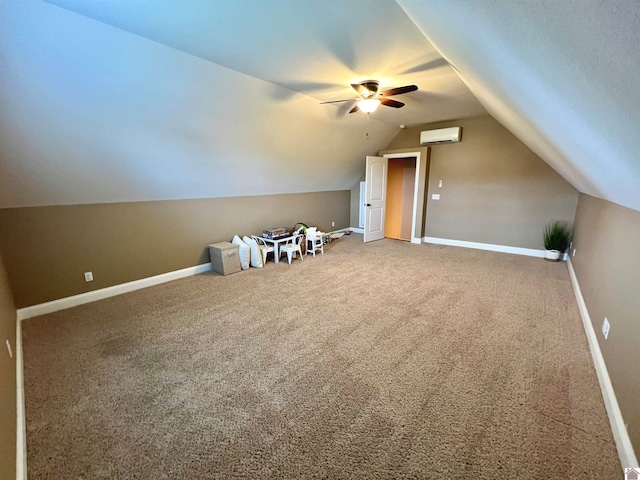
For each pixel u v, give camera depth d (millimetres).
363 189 7105
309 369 2182
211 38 2252
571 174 3305
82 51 2098
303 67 2826
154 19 1989
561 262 4664
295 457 1513
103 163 2947
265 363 2254
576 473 1408
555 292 3492
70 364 2246
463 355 2318
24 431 1662
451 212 5836
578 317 2896
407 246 5879
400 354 2346
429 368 2174
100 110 2518
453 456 1504
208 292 3633
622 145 1014
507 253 5246
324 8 1872
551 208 4793
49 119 2342
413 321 2859
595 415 1738
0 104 2070
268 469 1455
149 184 3533
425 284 3807
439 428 1668
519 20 759
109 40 2129
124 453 1540
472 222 5613
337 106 4246
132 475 1431
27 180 2666
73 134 2547
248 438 1622
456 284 3787
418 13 1558
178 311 3117
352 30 2143
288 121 4066
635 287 1670
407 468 1448
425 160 5801
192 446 1577
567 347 2404
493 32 993
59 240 3109
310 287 3770
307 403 1864
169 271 4066
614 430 1604
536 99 1425
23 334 2664
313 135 4695
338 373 2135
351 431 1659
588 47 634
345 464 1473
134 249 3686
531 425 1676
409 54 2543
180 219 4098
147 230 3773
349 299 3387
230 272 4320
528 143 4164
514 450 1529
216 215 4543
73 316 3008
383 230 6621
